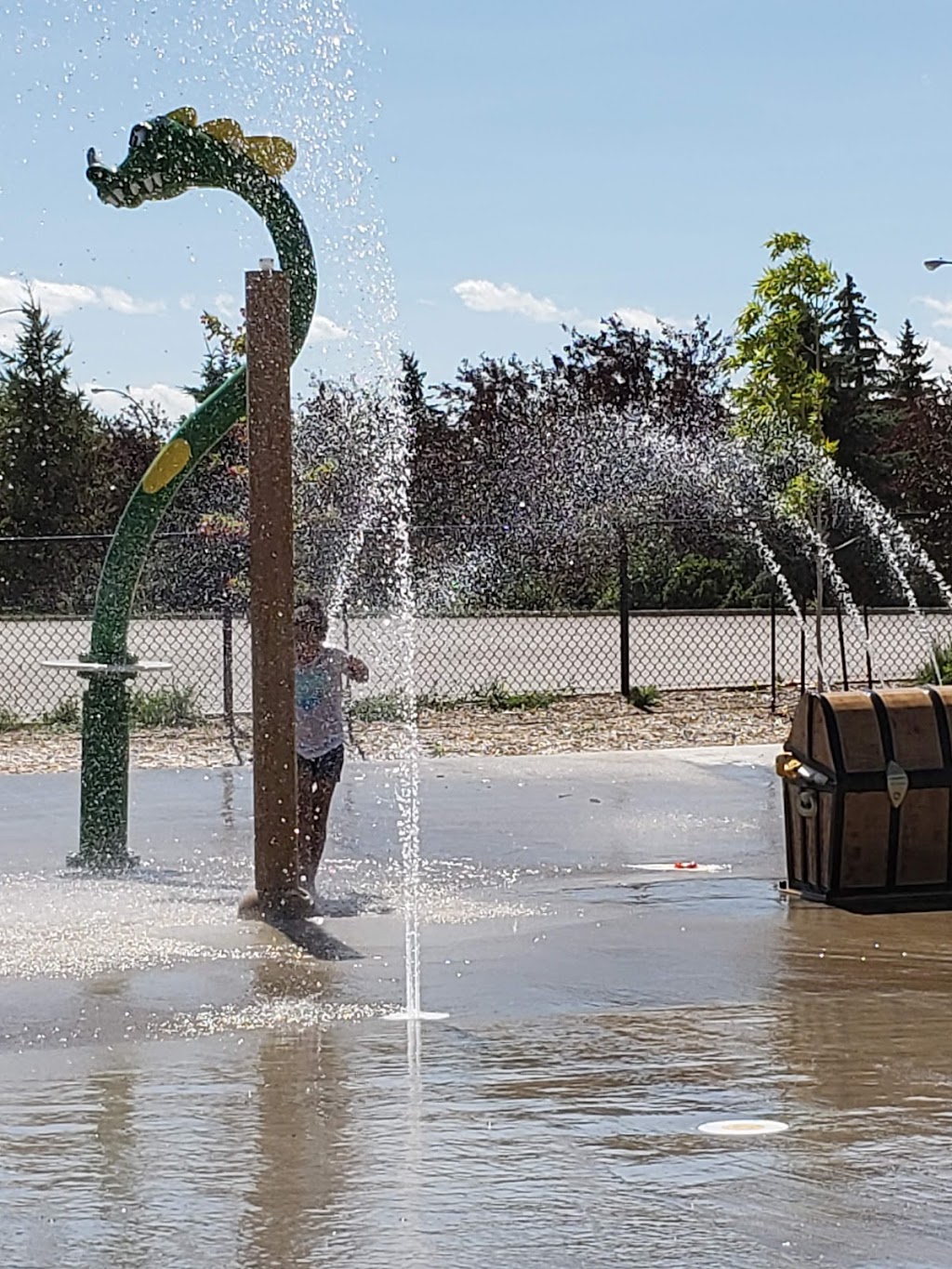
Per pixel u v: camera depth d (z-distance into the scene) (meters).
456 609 29.31
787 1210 4.01
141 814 11.11
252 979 6.54
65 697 19.00
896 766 8.21
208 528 17.41
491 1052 5.51
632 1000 6.24
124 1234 3.90
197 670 21.59
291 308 8.84
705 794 11.85
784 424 18.36
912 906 8.09
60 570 33.22
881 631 28.14
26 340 40.75
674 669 22.84
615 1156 4.43
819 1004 6.19
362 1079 5.18
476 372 42.09
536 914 7.89
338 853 9.60
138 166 8.77
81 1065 5.35
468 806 11.34
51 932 7.39
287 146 8.80
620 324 43.09
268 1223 3.95
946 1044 5.61
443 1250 3.78
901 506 44.00
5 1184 4.23
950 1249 3.77
